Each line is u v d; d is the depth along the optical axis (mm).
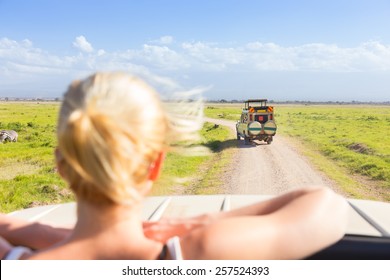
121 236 1010
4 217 1464
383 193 16156
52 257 1004
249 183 17266
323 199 1191
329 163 23109
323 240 1105
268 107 30266
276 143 31766
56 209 2242
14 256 1084
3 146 35469
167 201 2230
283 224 1084
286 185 17078
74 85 1008
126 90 977
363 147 29766
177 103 1067
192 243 1041
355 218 1840
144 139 956
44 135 45812
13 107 145625
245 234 1041
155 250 1030
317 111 133250
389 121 74375
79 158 904
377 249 1445
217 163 21859
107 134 903
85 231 1011
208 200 2246
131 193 943
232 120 71812
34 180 18109
